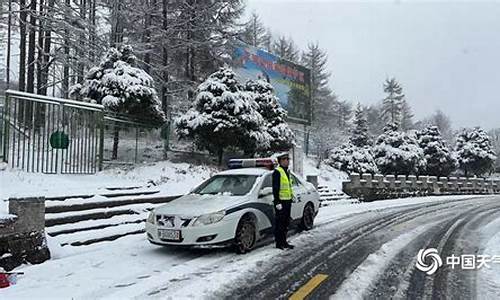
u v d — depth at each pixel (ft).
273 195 27.63
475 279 21.02
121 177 44.47
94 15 73.77
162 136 61.82
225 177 30.42
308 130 114.32
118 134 54.03
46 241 24.07
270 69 93.09
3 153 37.65
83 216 30.71
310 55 164.35
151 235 25.48
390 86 219.20
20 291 18.39
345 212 49.73
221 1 75.66
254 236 27.17
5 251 21.47
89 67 69.15
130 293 18.21
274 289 18.98
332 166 95.96
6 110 37.29
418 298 18.03
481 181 107.96
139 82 50.70
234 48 79.25
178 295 17.99
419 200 72.59
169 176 48.62
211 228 24.32
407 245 29.45
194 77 78.38
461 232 35.60
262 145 60.34
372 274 21.66
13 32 82.38
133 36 74.84
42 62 70.64
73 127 42.50
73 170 42.16
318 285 19.62
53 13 68.18
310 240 30.86
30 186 33.83
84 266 22.58
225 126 55.21
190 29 73.72
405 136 110.22
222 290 18.75
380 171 107.45
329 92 165.99
